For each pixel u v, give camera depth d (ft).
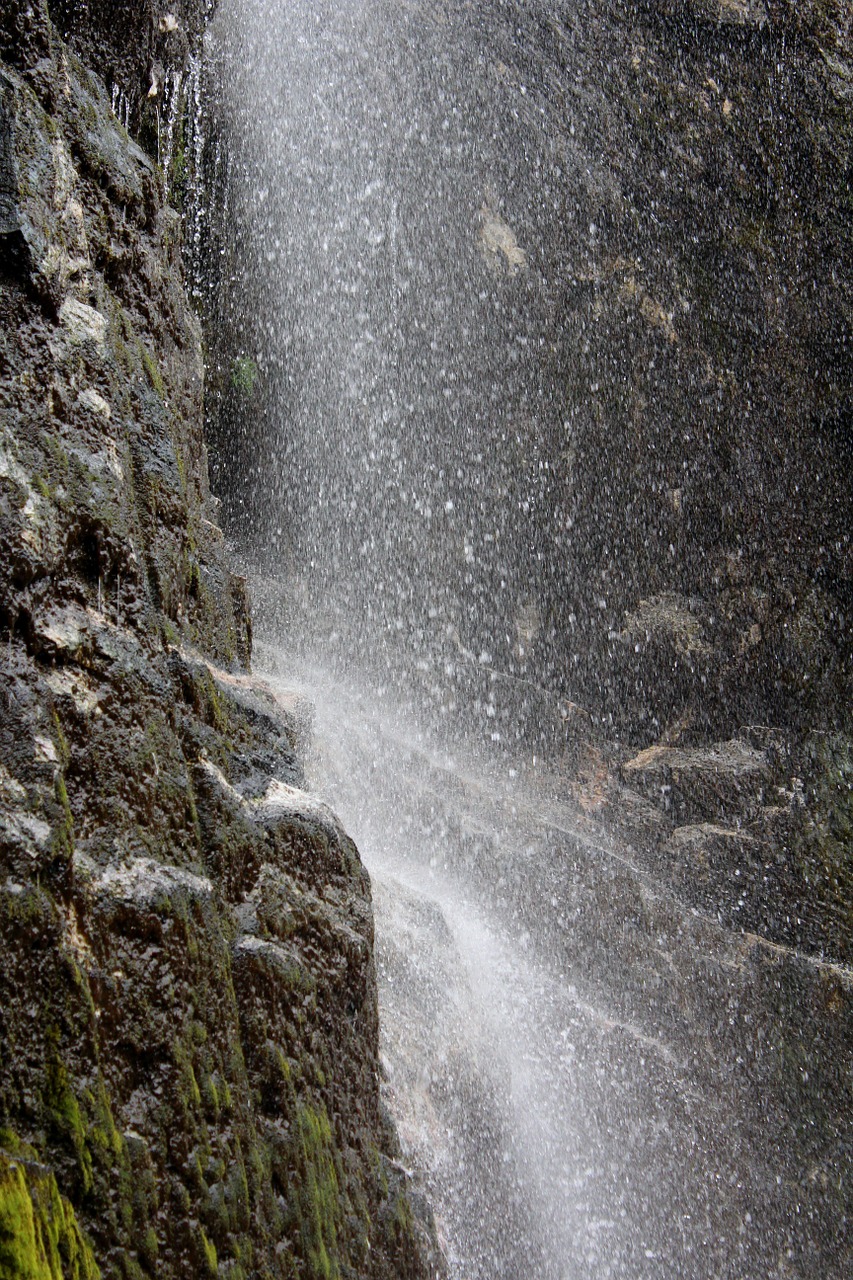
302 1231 9.04
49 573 8.32
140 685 9.14
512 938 26.91
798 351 40.34
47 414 8.80
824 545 40.78
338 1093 10.61
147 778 8.92
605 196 39.93
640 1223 24.77
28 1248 5.89
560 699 38.96
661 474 40.96
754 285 40.29
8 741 7.32
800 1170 29.14
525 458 40.60
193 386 14.21
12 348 8.62
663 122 39.96
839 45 39.96
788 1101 29.60
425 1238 11.46
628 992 28.89
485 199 39.17
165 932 8.34
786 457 40.70
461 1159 16.25
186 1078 8.15
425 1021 17.94
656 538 41.16
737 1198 27.32
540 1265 17.70
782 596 40.68
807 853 36.91
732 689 40.55
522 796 35.53
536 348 40.27
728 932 31.22
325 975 10.89
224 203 32.53
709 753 38.86
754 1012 30.48
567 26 39.65
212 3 24.88
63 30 13.50
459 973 20.49
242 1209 8.29
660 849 35.65
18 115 9.29
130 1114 7.61
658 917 30.09
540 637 41.04
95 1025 7.30
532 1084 22.30
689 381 40.60
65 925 7.26
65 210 9.91
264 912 10.18
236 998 9.36
